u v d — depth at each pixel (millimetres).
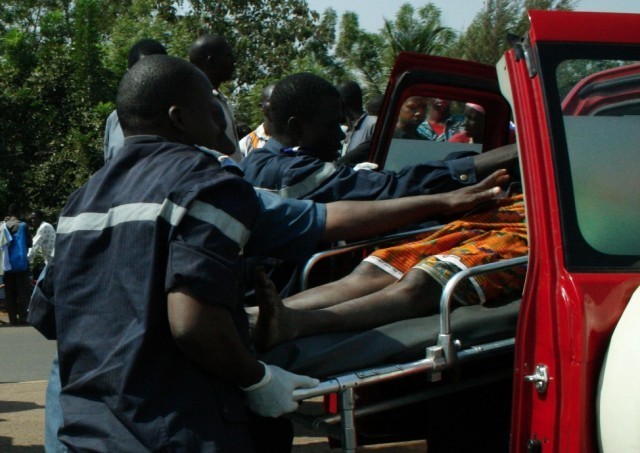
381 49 16953
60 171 18516
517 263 2564
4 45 19984
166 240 2080
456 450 3219
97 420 2078
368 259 3016
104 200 2205
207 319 2027
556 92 2379
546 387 2205
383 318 2713
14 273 12648
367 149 4863
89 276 2166
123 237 2119
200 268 2023
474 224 3125
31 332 11367
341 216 2922
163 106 2336
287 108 3590
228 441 2076
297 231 2699
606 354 2088
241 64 23062
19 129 18766
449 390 2744
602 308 2121
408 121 4199
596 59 2418
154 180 2152
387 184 3314
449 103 4199
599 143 2330
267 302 2469
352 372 2477
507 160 3342
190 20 23109
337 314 2645
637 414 1950
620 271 2193
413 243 3061
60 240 2238
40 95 18922
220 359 2062
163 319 2076
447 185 3332
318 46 23688
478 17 17312
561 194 2271
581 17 2461
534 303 2277
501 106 4246
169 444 2004
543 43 2418
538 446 2223
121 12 26922
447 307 2475
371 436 3326
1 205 18250
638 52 2416
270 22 23562
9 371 7785
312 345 2549
